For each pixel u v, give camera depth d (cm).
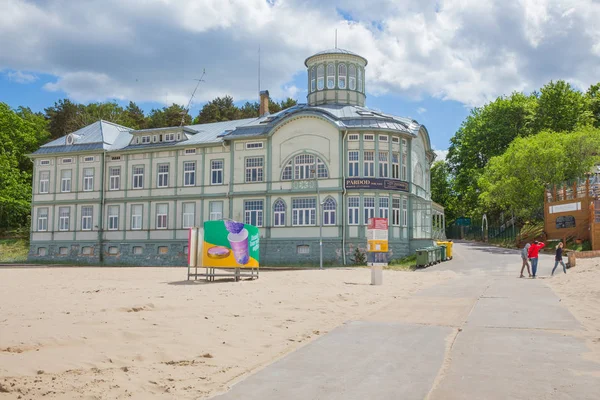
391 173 4794
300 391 835
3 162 7450
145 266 5366
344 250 4656
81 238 5759
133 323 1345
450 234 9306
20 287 2408
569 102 6938
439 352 1082
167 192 5466
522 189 5388
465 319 1454
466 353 1069
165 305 1691
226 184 5209
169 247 5391
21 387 816
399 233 4753
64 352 1037
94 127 6188
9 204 7394
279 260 4853
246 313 1570
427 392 823
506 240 6525
